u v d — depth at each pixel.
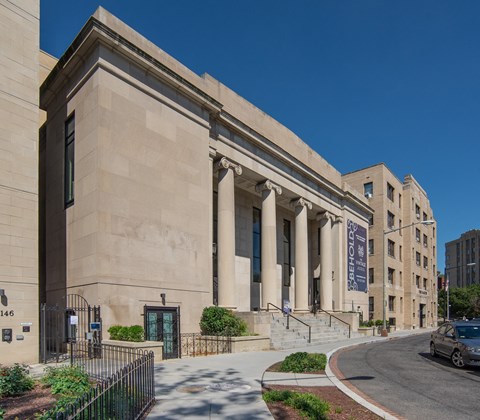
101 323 14.76
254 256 30.23
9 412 6.93
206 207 20.58
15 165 13.73
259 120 27.02
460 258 141.00
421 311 60.50
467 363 13.60
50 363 13.17
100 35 16.11
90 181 15.94
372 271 47.25
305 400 8.06
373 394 9.71
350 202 38.34
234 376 11.42
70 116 18.11
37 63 14.76
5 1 14.10
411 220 56.06
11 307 13.02
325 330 27.25
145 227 17.11
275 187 27.36
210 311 19.00
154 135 18.09
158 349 14.34
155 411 7.65
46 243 19.02
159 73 18.33
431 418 7.82
